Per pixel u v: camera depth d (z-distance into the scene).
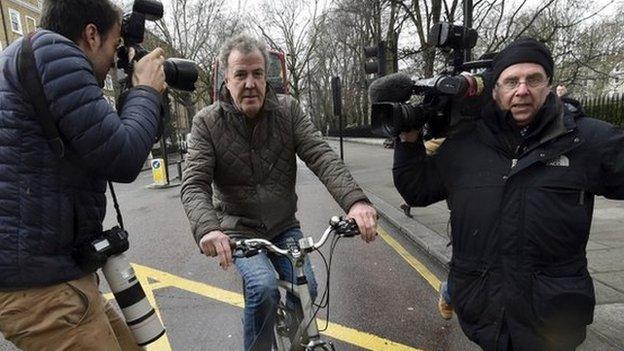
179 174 16.34
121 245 1.79
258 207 2.52
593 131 1.89
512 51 1.93
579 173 1.88
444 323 3.72
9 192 1.52
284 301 2.56
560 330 1.93
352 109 45.81
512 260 1.95
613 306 3.54
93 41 1.70
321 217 7.95
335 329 3.68
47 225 1.57
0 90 1.54
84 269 1.69
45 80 1.50
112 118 1.60
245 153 2.46
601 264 4.45
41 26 1.69
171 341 3.57
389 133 2.08
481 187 2.02
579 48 13.39
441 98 2.11
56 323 1.62
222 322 3.88
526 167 1.90
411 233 6.25
